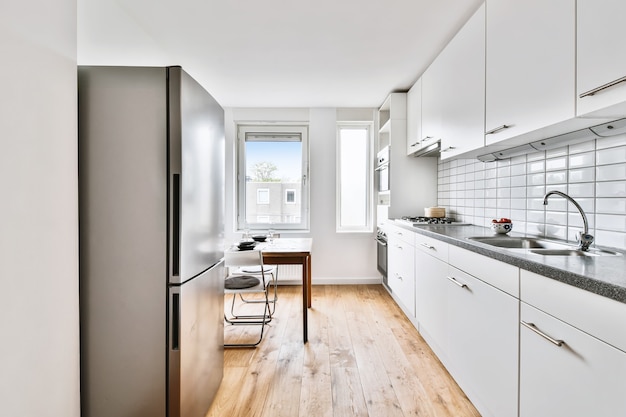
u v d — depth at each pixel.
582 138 1.51
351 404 1.76
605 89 1.08
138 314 1.34
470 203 2.84
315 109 4.19
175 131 1.33
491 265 1.46
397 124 3.56
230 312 3.28
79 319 1.32
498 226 2.06
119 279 1.34
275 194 4.33
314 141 4.21
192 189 1.45
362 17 2.14
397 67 2.94
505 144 1.88
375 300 3.59
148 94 1.33
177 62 2.82
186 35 2.36
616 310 0.83
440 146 2.70
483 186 2.62
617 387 0.83
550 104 1.35
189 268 1.42
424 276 2.40
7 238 0.90
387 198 4.10
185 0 1.94
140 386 1.35
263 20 2.17
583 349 0.94
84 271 1.33
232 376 2.05
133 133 1.33
